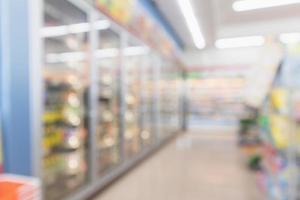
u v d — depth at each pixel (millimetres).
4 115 1826
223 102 8961
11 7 1824
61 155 2850
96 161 2988
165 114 6590
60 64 2902
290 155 2178
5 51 1818
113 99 3756
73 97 2949
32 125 1954
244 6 5918
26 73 1912
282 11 6305
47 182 2607
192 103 9281
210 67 9156
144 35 4633
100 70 3559
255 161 4090
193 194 3010
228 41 8141
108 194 2996
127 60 4031
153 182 3441
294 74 2143
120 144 3766
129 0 3861
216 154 5215
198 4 4617
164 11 5477
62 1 2426
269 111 2771
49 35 2695
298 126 2162
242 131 6109
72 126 2951
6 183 1232
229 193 3033
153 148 5375
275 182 2477
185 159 4793
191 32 6910
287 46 2207
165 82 6512
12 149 1832
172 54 7086
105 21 3158
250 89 3832
